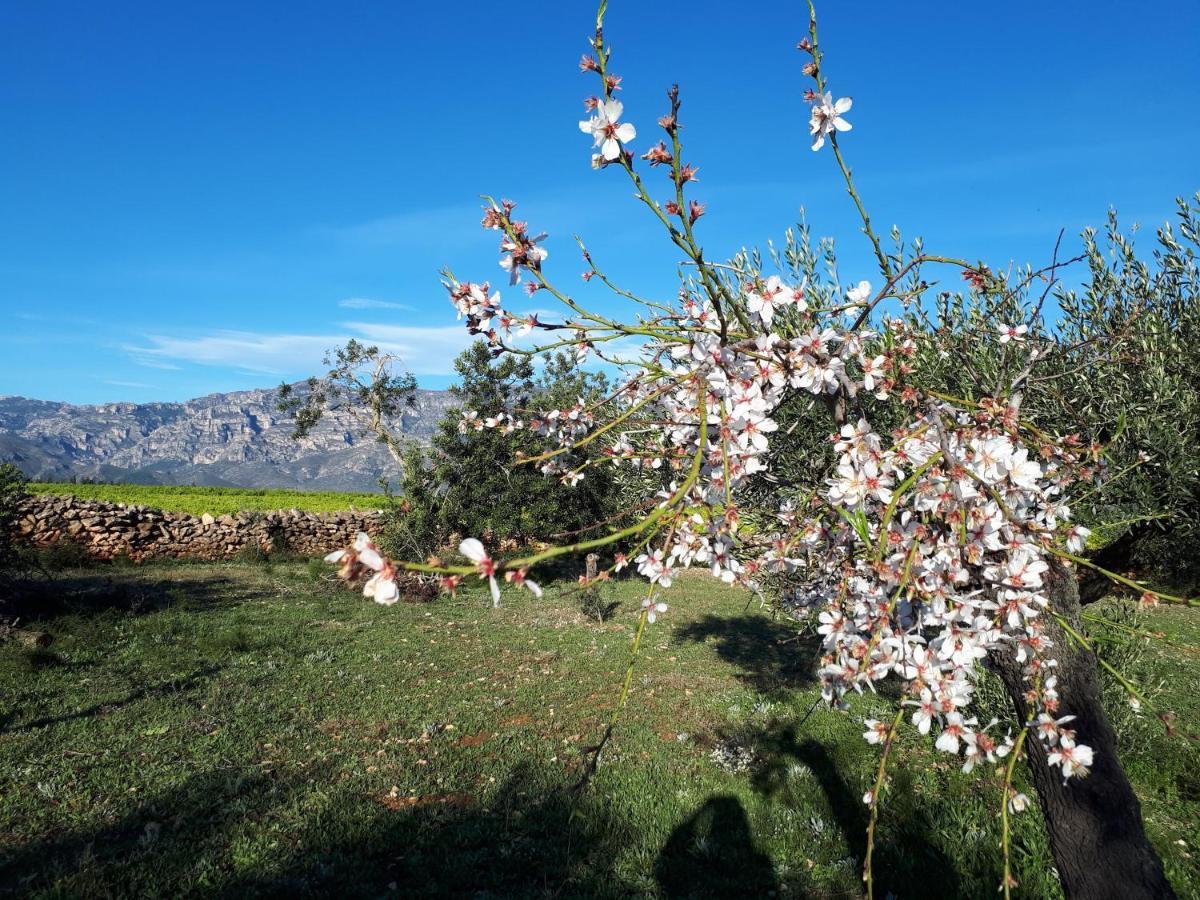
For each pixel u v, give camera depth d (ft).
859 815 18.79
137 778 20.04
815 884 15.90
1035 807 18.22
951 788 19.77
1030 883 15.26
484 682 30.96
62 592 42.50
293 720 25.41
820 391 8.29
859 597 8.44
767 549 9.45
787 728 24.90
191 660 32.37
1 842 16.43
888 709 26.58
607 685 30.89
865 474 7.19
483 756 22.67
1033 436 9.62
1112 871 10.04
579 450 10.44
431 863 16.14
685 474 9.22
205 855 16.05
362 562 4.60
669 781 20.76
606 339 8.54
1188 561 14.11
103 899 14.28
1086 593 15.05
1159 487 13.46
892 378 8.74
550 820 18.21
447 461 53.42
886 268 9.45
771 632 42.65
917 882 15.64
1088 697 10.44
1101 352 13.64
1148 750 22.08
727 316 9.02
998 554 8.41
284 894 14.80
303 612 44.55
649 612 6.98
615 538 5.51
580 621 44.96
